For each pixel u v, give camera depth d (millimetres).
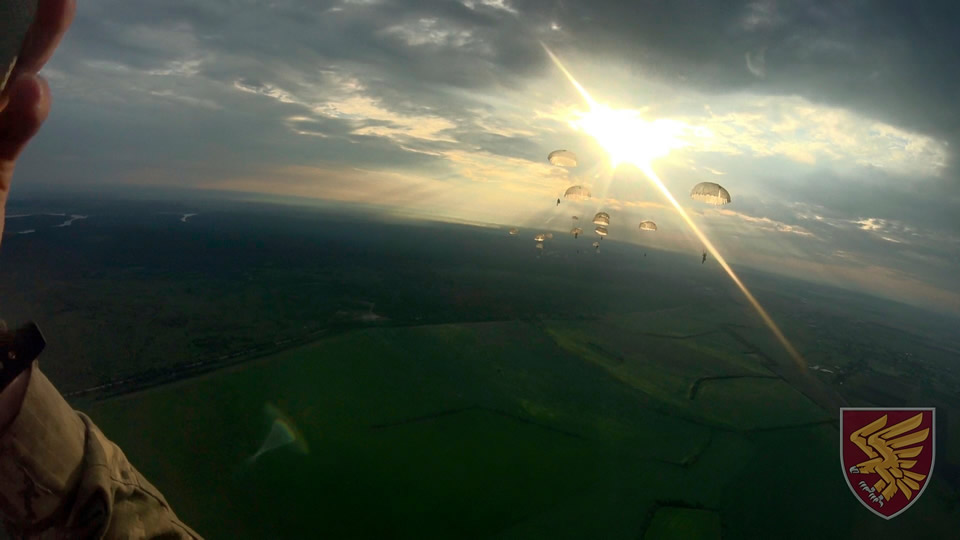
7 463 1566
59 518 1704
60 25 1295
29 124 1340
